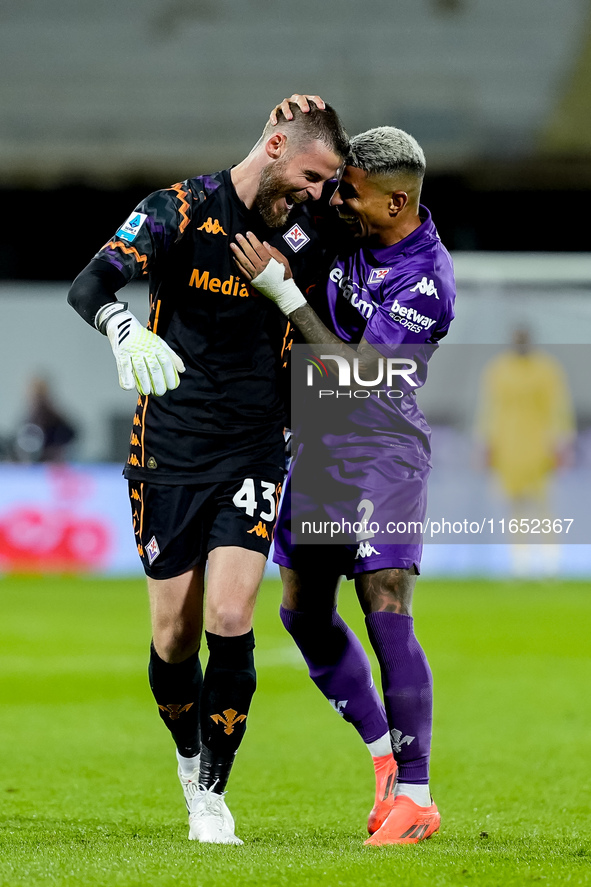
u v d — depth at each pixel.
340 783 16.98
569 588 49.44
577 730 21.50
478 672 29.05
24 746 19.70
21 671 29.03
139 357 11.22
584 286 54.53
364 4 84.00
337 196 13.39
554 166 69.56
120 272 11.71
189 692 12.88
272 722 22.75
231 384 12.46
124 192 72.88
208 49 83.69
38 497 53.09
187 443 12.40
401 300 13.38
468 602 44.16
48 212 72.38
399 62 82.62
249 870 9.83
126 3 84.31
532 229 70.56
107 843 11.82
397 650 12.84
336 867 10.00
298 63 83.12
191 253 12.28
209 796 12.29
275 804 15.45
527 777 17.30
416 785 12.73
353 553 13.24
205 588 13.05
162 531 12.41
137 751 19.34
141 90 81.56
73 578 52.84
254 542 12.19
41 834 12.73
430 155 76.19
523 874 9.92
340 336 13.84
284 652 32.72
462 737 20.84
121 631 36.53
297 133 12.11
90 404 58.88
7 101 80.25
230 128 79.44
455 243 70.94
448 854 11.03
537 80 81.31
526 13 83.44
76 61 82.81
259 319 12.53
